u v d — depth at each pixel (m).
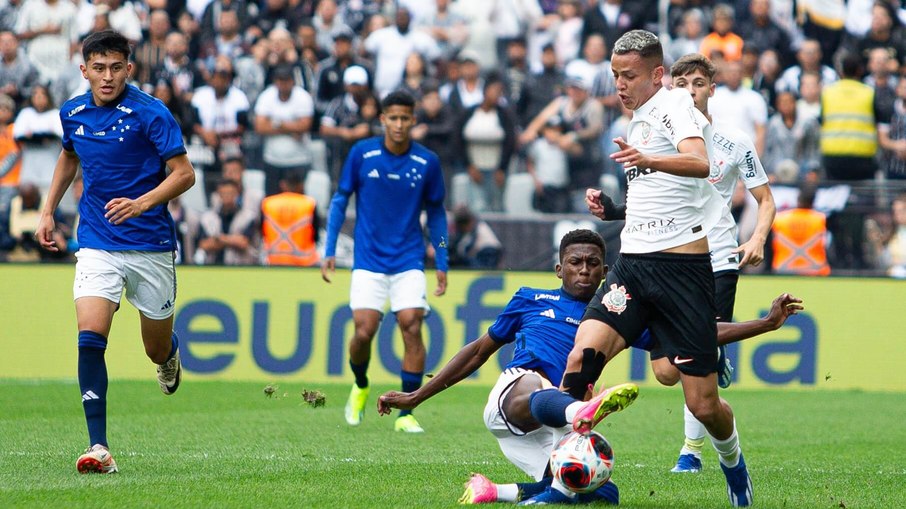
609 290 11.16
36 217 30.50
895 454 17.58
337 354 28.75
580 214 30.33
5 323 29.14
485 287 28.59
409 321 20.27
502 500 11.27
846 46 34.78
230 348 28.81
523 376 11.60
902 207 29.28
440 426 20.44
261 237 29.73
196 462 14.71
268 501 11.42
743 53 33.59
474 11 36.03
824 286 28.89
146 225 13.92
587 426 10.29
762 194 15.79
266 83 34.06
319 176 30.27
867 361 28.78
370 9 36.25
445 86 34.62
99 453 13.16
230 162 29.73
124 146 13.69
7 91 32.91
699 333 10.94
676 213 11.04
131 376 28.98
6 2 34.84
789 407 24.83
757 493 12.93
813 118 32.44
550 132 32.12
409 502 11.47
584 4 35.66
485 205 32.00
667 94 11.11
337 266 29.36
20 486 12.11
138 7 35.16
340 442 17.67
